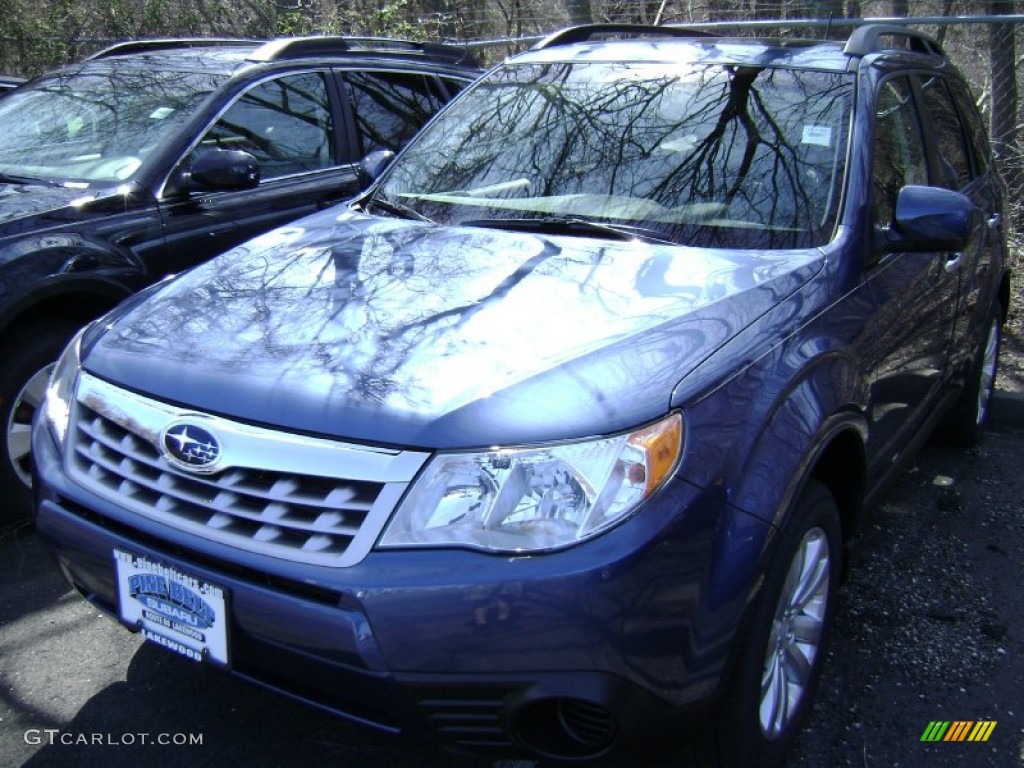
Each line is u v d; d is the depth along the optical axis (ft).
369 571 7.06
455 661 6.97
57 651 10.70
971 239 13.94
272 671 7.66
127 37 36.63
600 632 6.93
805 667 9.28
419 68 19.42
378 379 7.76
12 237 12.60
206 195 14.94
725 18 33.40
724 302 8.96
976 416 16.24
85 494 8.33
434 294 9.18
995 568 12.98
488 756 7.41
